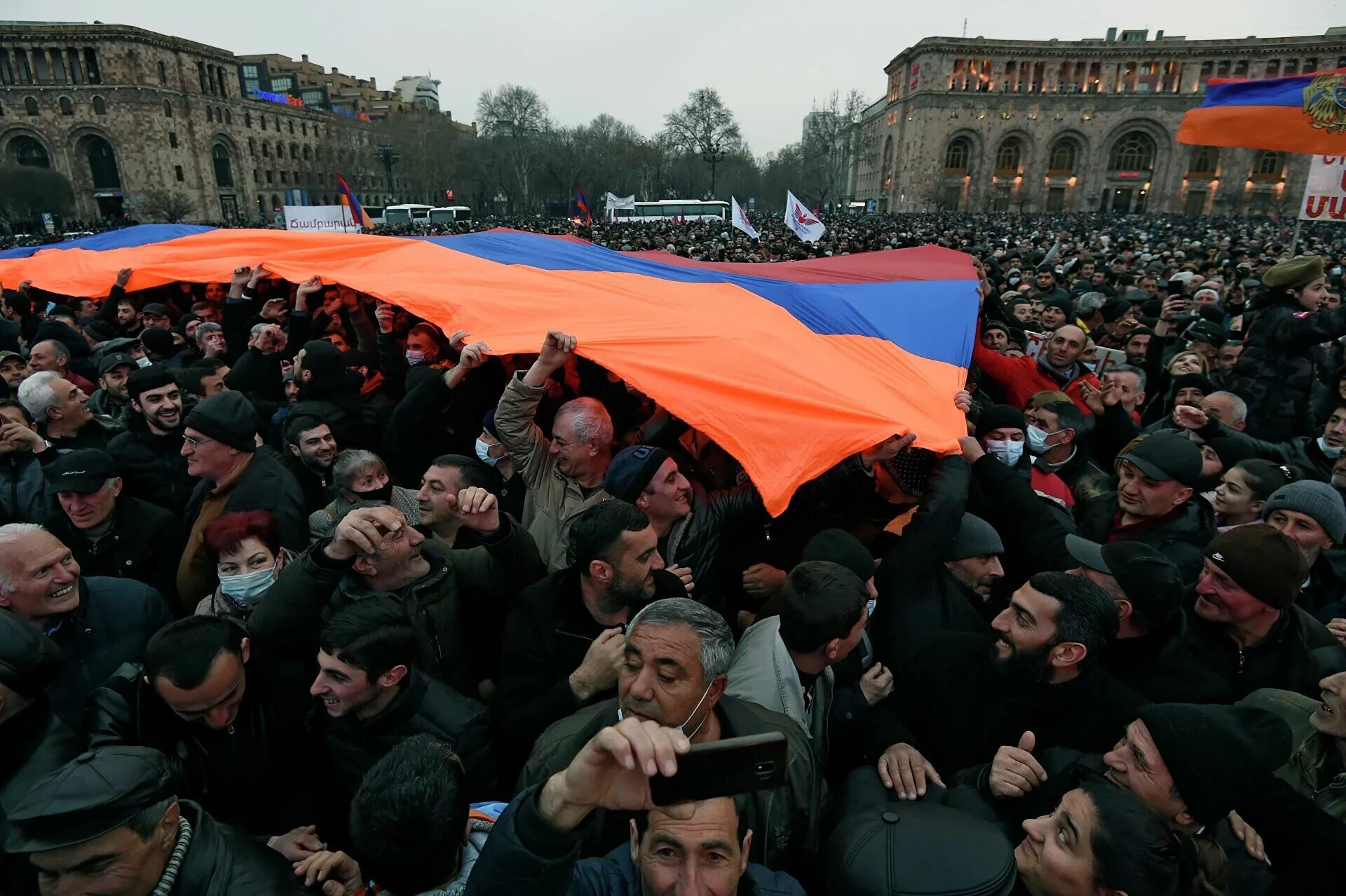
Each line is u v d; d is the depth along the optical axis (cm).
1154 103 6206
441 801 141
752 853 165
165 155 5675
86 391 485
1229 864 164
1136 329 600
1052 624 183
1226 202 6094
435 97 13150
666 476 245
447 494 258
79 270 665
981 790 176
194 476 287
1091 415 401
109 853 133
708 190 9300
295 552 268
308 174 7412
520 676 217
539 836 104
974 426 359
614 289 406
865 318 396
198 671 172
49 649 182
